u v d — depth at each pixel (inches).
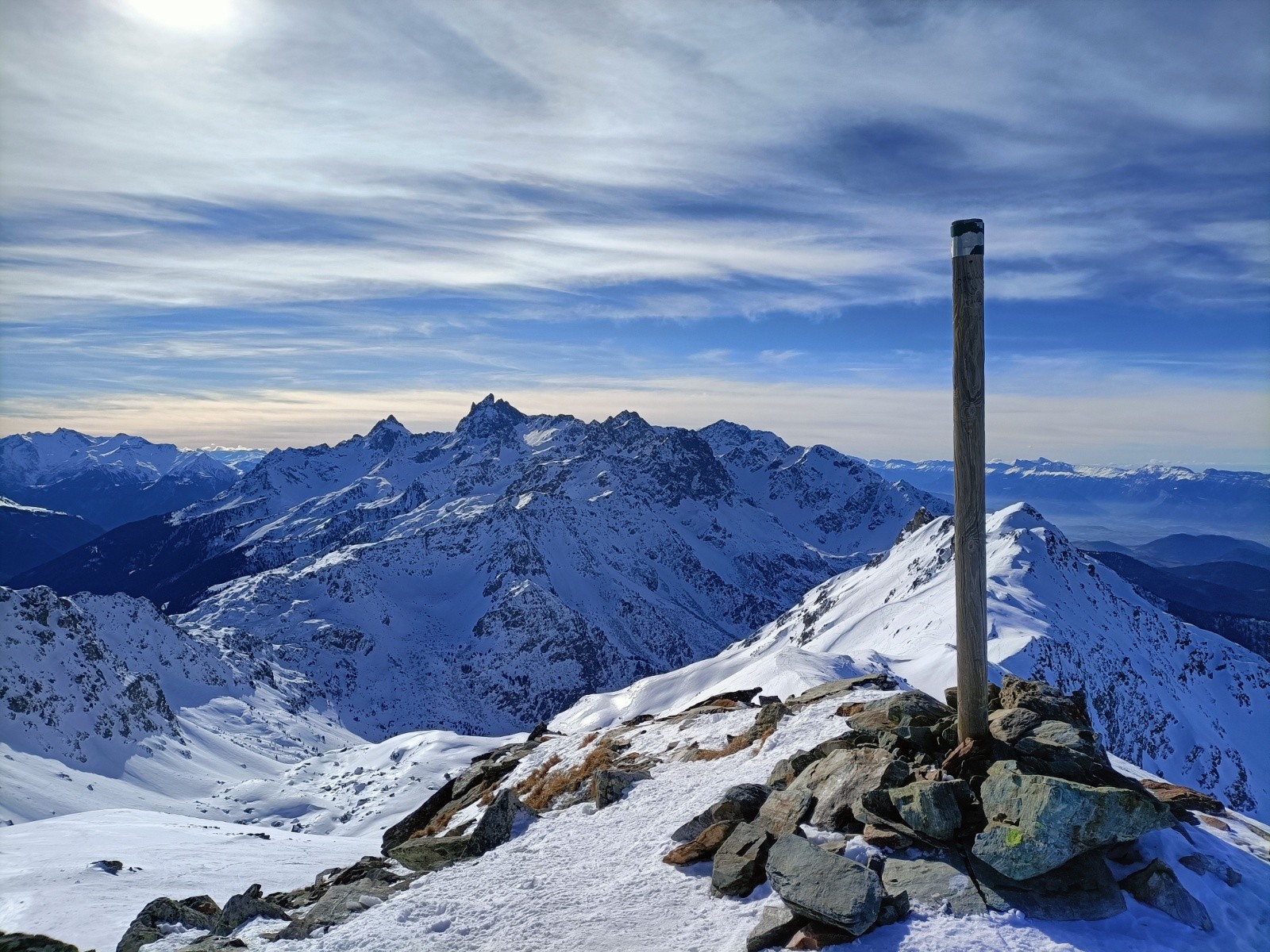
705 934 481.4
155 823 5644.7
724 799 623.8
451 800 1167.0
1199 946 421.4
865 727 681.0
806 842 502.0
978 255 535.8
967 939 419.8
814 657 2721.5
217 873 2691.9
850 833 532.1
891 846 502.9
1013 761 519.5
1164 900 448.1
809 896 451.8
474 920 569.6
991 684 693.3
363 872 842.2
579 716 5723.4
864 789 550.3
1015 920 433.4
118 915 2006.6
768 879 493.4
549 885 616.4
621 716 5196.9
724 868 534.0
